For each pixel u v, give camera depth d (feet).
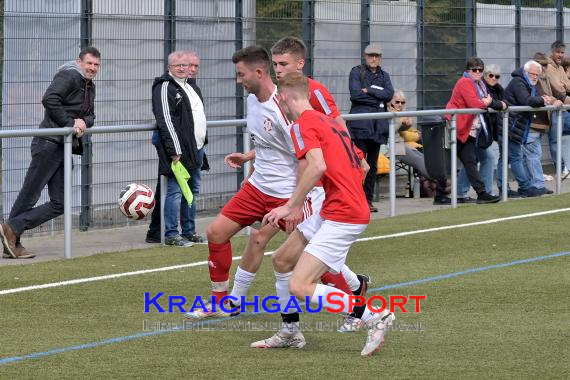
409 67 128.36
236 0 110.42
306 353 54.54
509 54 141.08
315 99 58.54
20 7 92.22
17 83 92.22
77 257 83.87
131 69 101.14
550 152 129.90
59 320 62.13
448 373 50.24
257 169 62.54
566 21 149.48
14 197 92.17
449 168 114.93
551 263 80.12
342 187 52.70
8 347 55.52
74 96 83.87
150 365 51.96
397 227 98.12
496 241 90.33
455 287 71.31
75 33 96.37
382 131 108.58
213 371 50.75
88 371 50.78
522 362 52.11
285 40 60.90
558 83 127.85
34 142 83.56
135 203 87.61
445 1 131.54
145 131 92.63
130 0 100.58
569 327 59.77
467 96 113.39
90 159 97.45
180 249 87.56
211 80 108.47
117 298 68.39
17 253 83.35
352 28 121.90
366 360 52.90
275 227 62.34
